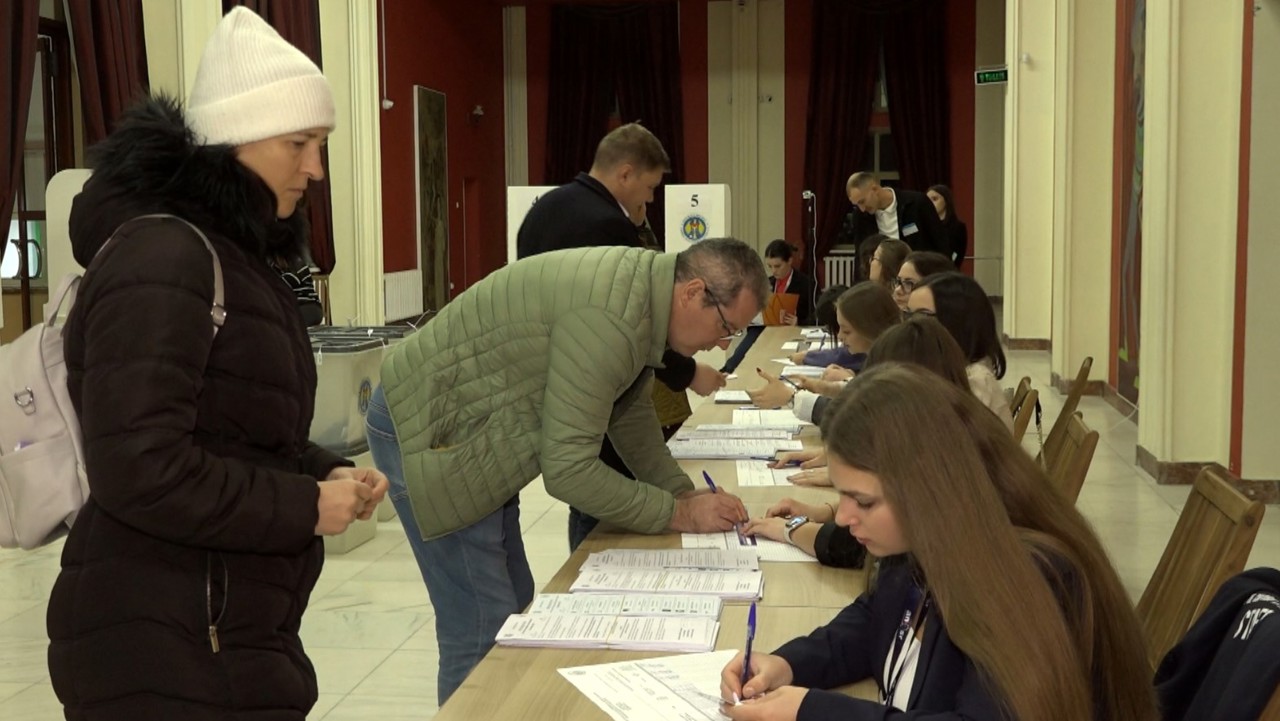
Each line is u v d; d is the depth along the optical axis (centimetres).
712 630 201
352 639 434
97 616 168
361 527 566
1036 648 135
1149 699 151
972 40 1628
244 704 172
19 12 649
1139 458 678
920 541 141
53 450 173
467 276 1686
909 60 1641
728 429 394
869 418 146
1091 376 971
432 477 257
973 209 1645
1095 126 958
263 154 178
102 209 172
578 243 366
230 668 171
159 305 162
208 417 172
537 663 189
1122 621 149
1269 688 139
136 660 167
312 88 180
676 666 187
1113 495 614
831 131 1669
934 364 242
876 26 1645
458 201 1616
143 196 171
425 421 258
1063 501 152
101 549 169
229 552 173
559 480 244
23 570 534
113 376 159
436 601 274
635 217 394
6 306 784
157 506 159
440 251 1538
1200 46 611
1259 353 584
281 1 955
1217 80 611
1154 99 639
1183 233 623
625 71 1725
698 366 342
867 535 149
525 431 255
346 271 1165
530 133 1783
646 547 252
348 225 1159
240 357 174
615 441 292
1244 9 584
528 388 253
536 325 248
